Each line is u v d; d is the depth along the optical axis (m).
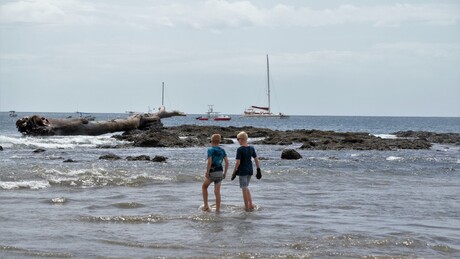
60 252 8.57
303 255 8.62
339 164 26.06
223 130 54.78
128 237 9.76
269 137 47.62
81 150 32.84
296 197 15.00
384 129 103.19
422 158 30.45
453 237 10.20
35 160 24.62
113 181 17.00
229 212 12.41
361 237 9.99
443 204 14.17
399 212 12.86
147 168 21.09
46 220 10.99
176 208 12.77
